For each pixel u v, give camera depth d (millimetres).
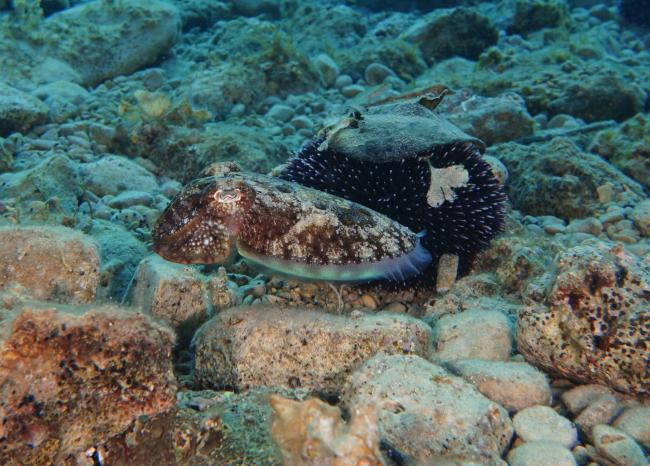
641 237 697
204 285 494
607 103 1142
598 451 361
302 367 410
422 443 343
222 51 1528
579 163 815
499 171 748
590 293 409
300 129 1098
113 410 296
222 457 315
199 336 440
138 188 796
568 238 683
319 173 560
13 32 1247
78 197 734
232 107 1199
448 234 554
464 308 523
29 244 415
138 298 494
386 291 569
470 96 1047
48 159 715
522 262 565
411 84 1310
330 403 406
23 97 976
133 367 300
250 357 412
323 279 447
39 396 283
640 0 1899
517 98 1153
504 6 1897
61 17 1368
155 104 912
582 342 408
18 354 283
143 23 1379
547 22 1791
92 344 293
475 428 347
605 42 1659
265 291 578
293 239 431
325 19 1764
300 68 1286
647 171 873
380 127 549
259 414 347
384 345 415
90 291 423
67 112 1041
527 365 421
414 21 1953
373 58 1457
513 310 513
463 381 379
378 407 362
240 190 420
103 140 947
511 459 351
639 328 393
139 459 304
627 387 396
